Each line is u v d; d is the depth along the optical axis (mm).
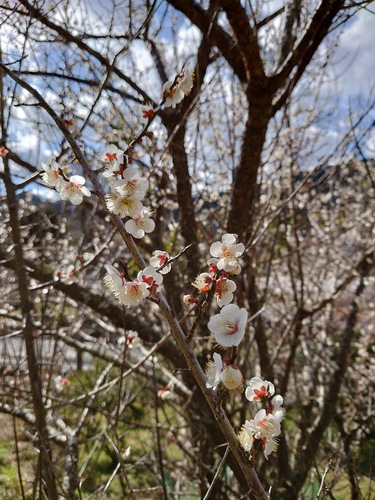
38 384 595
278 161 1002
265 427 264
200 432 774
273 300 1148
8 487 871
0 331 1046
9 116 555
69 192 342
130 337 686
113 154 338
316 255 1381
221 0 615
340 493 827
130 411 1109
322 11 614
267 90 680
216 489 731
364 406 1007
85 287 830
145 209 324
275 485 748
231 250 297
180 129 780
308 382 1145
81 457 1051
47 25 608
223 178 1040
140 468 1034
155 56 893
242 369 742
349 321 1015
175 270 822
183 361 799
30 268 806
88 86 732
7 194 592
